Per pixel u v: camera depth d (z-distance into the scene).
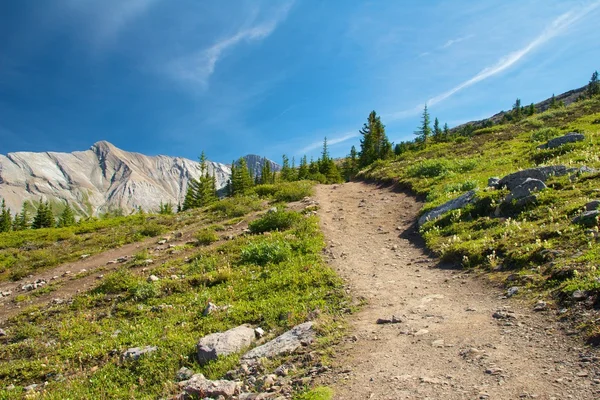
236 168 81.25
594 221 9.95
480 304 8.34
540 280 8.35
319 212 23.59
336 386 5.82
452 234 14.41
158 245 22.91
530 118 48.50
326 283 11.62
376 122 84.38
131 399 7.31
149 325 11.04
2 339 11.96
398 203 23.94
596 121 32.19
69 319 12.78
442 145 45.88
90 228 35.53
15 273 20.84
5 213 87.56
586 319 6.25
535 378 5.11
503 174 21.33
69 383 8.45
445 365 5.91
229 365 7.44
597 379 4.77
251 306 10.88
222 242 20.42
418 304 9.07
